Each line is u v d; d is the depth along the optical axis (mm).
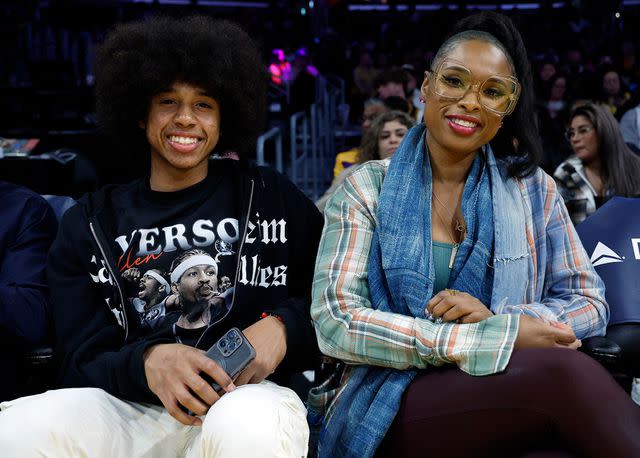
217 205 1914
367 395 1699
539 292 1875
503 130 1951
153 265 1853
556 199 1935
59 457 1544
